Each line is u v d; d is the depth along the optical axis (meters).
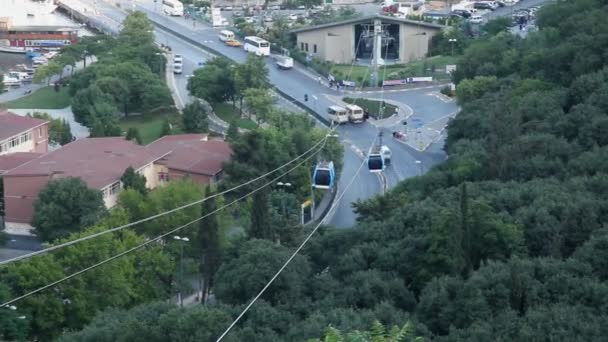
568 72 141.62
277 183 122.44
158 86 177.25
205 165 132.88
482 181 104.12
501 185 98.69
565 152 107.81
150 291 92.25
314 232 93.44
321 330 65.94
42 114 163.88
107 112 165.75
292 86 195.12
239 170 117.69
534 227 84.50
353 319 67.56
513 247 81.25
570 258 76.00
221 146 141.88
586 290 68.56
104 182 120.81
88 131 170.25
